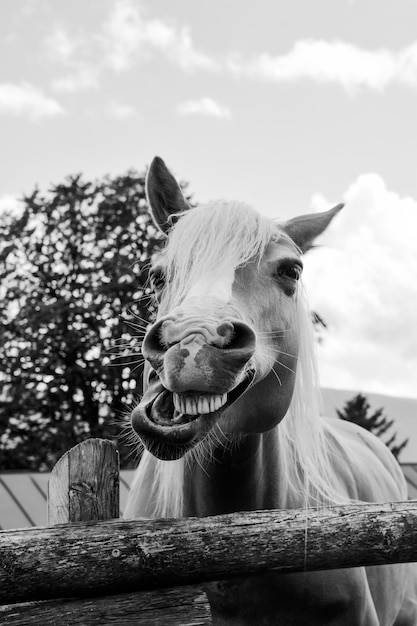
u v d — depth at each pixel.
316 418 2.66
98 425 14.70
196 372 1.83
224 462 2.37
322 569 2.02
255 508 2.50
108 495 2.00
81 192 16.45
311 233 2.76
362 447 3.88
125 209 16.31
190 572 1.88
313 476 2.67
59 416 15.57
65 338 14.85
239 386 2.09
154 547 1.84
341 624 2.59
